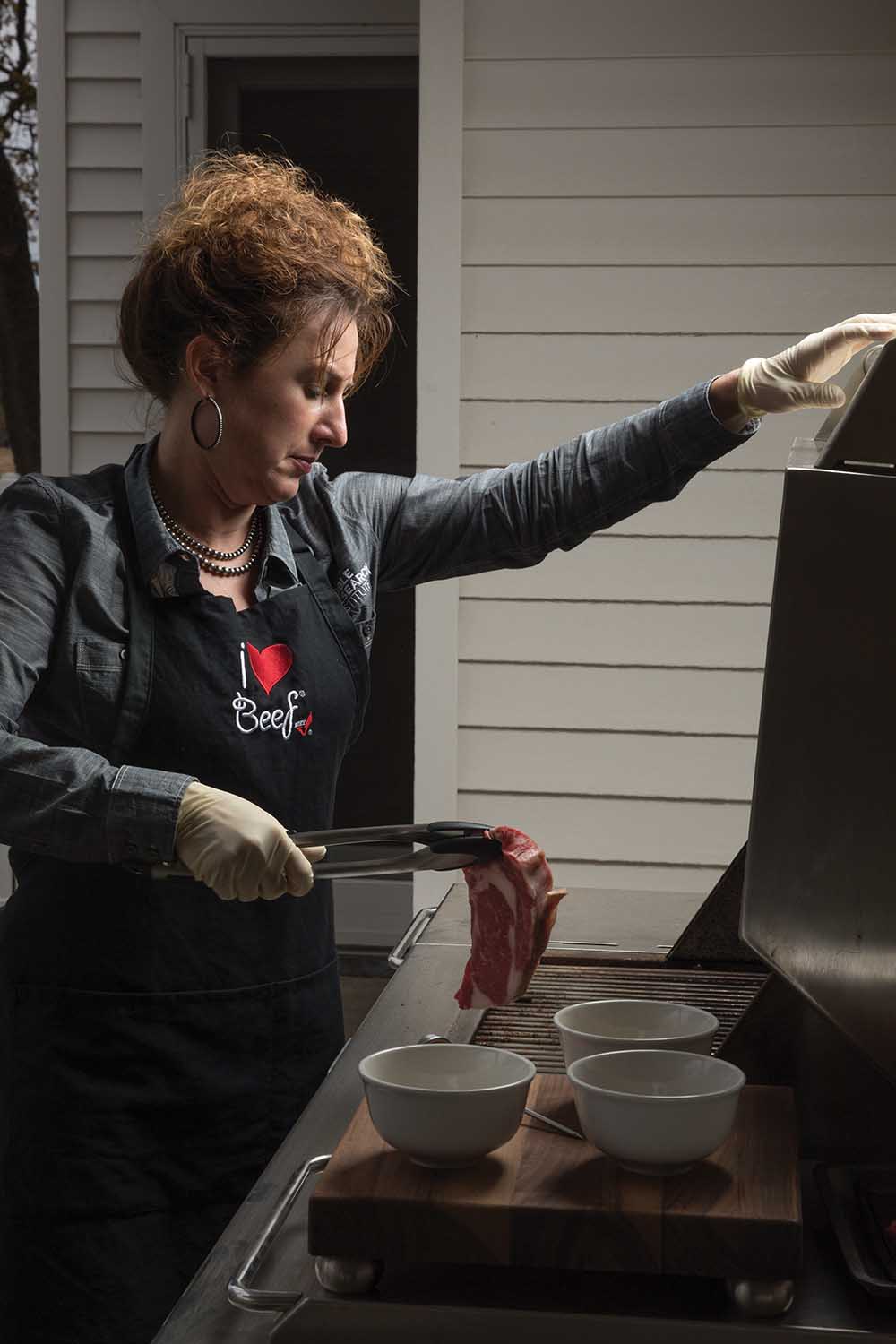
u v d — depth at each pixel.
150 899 1.34
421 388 2.96
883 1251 0.84
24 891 1.39
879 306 2.87
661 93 2.86
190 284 1.27
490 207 2.92
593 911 1.79
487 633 2.98
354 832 1.13
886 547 0.87
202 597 1.38
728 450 1.56
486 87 2.89
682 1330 0.77
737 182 2.87
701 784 2.97
